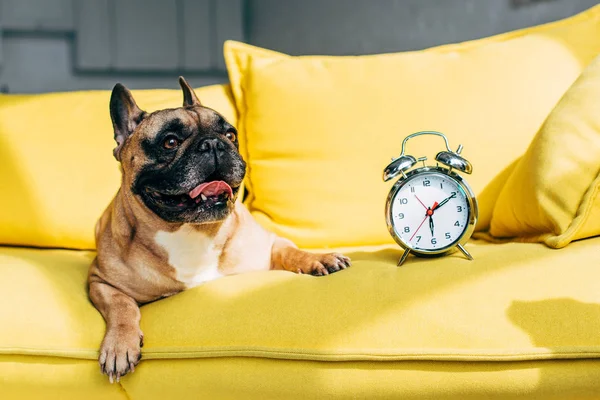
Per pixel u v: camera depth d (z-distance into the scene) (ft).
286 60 5.79
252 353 3.58
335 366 3.51
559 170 4.26
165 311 3.97
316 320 3.61
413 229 4.25
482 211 5.19
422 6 7.76
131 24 8.20
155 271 4.33
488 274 3.76
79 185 5.49
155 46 8.31
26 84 8.05
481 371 3.42
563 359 3.37
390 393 3.48
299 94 5.51
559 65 5.39
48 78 8.12
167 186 4.06
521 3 7.28
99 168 5.55
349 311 3.63
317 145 5.37
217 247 4.44
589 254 3.84
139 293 4.37
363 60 5.66
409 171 4.38
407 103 5.33
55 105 5.84
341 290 3.78
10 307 3.92
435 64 5.50
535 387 3.37
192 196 4.06
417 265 4.07
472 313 3.52
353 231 5.26
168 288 4.39
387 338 3.49
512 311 3.51
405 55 5.66
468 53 5.56
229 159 4.14
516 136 5.19
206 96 5.96
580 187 4.17
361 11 8.04
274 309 3.72
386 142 5.27
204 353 3.65
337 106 5.41
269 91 5.60
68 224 5.44
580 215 4.05
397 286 3.76
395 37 7.93
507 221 4.79
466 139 5.19
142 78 8.36
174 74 8.46
